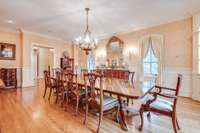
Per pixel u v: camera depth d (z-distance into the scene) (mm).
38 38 6695
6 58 5824
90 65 7930
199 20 3883
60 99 3713
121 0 3238
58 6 3547
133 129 2258
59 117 2754
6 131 2152
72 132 2152
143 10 3836
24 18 4473
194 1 3332
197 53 3967
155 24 5090
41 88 5910
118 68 6113
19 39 6203
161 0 3271
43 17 4363
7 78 5574
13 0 3221
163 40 4910
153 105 2160
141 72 5520
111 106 2424
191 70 4258
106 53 6977
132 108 3109
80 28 5668
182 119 2623
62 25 5250
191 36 4246
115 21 4793
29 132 2133
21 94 4703
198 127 2299
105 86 2602
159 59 4977
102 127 2326
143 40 5492
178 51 4551
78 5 3488
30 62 6395
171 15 4238
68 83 3205
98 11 3881
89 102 2480
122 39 6312
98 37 7242
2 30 5727
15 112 2986
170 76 4734
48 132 2143
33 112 3012
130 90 2238
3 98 4145
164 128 2289
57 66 7562
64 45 8008
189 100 3973
